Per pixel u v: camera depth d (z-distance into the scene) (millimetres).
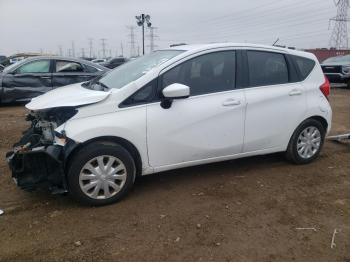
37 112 4320
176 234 3666
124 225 3818
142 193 4578
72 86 5180
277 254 3385
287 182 4996
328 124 5746
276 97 5133
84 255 3322
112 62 27516
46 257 3293
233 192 4645
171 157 4543
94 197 4164
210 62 4770
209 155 4781
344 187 4887
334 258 3352
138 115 4246
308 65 5613
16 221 3885
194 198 4461
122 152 4184
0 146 6562
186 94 4227
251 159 5844
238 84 4914
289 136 5402
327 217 4074
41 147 4031
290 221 3965
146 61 5000
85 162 4043
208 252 3387
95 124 4051
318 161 5852
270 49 5250
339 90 16891
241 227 3816
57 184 4105
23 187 4000
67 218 3949
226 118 4742
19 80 10492
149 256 3318
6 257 3289
